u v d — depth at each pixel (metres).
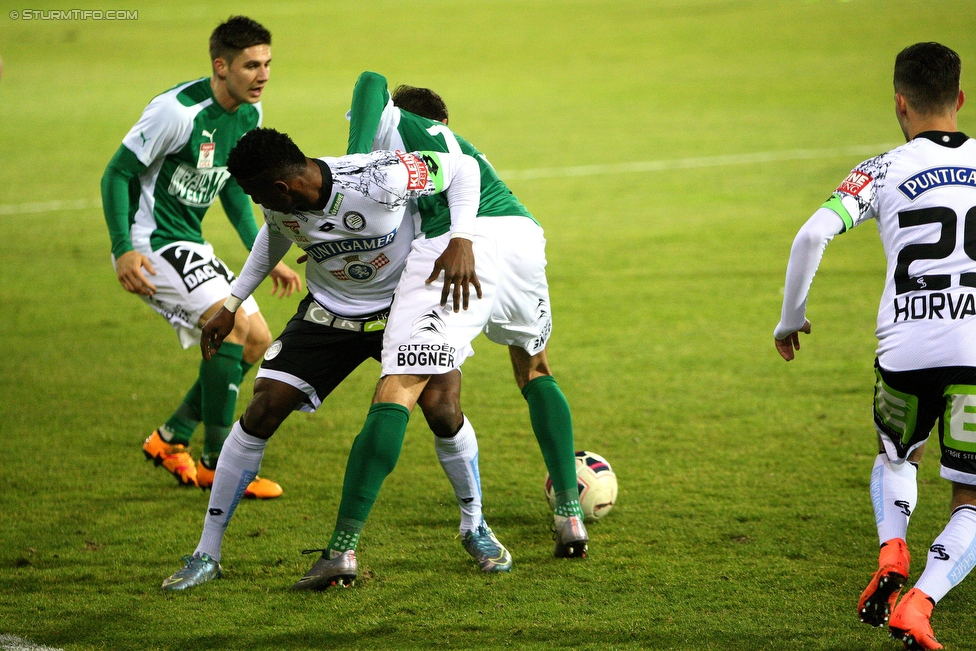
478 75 83.75
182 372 22.42
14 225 38.44
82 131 59.84
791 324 11.30
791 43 94.56
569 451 13.20
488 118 64.00
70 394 20.77
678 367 21.97
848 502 14.52
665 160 49.88
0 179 46.91
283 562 12.86
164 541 13.66
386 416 11.65
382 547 13.29
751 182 44.19
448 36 110.25
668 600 11.47
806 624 10.77
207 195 16.56
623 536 13.50
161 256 15.95
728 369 21.73
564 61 90.75
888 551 10.44
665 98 70.19
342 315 12.52
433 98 14.12
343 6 143.00
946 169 10.63
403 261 12.45
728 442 17.33
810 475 15.70
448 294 11.81
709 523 13.87
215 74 15.97
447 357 11.84
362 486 11.66
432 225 12.42
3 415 19.41
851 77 75.38
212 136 16.11
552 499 13.83
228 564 12.81
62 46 108.00
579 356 23.00
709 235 35.41
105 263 33.12
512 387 21.16
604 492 13.95
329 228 11.71
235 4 149.62
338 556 11.75
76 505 15.04
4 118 64.56
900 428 10.79
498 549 12.62
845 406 19.16
